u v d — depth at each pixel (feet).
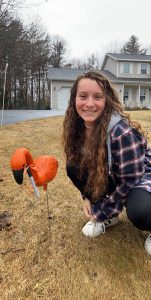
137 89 89.40
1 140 18.51
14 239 7.38
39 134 21.13
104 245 7.17
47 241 7.32
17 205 9.18
